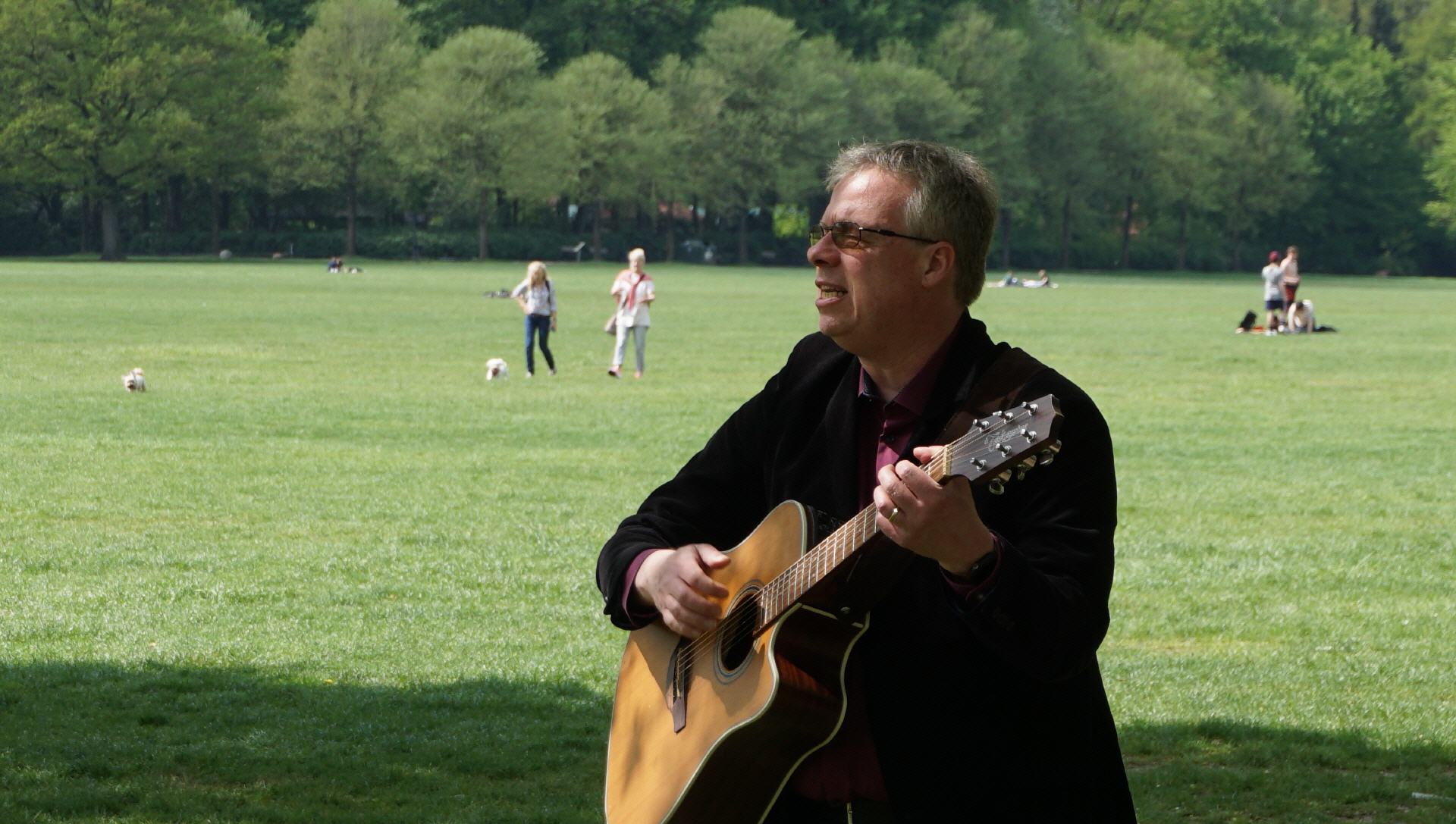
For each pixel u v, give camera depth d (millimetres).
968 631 3391
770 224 143000
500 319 44469
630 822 3820
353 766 7500
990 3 141000
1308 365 33219
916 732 3439
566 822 6801
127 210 124438
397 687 8891
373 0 114688
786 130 120562
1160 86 136750
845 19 137000
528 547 12773
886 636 3479
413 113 112500
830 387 3848
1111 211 144250
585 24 133000
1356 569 12531
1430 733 8359
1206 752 8039
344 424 20375
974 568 3150
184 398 23031
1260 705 8844
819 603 3490
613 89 117500
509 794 7172
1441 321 55469
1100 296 76562
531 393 24766
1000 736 3424
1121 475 17266
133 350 31281
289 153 114125
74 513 13844
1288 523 14523
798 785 3641
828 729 3498
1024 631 3164
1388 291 97625
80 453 17281
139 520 13602
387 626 10219
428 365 29500
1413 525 14523
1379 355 36469
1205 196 138500
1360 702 8930
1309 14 170250
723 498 4117
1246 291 88938
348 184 118562
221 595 10953
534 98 117312
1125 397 25875
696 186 121062
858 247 3525
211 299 53156
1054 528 3309
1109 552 3342
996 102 127375
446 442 18844
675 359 32188
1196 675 9453
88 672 9008
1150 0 159750
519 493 15281
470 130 113188
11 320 40125
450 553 12477
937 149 3572
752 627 3691
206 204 129875
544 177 116375
